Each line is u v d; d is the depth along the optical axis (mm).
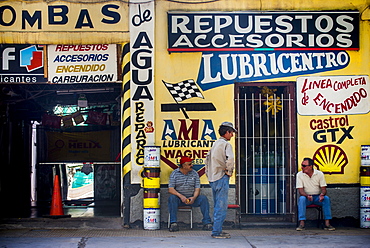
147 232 8328
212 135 8789
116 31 8836
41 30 8836
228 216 8711
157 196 8539
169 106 8805
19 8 8836
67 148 11953
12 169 11164
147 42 8836
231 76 8820
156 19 8867
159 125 8789
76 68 8875
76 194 11875
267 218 8992
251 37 8820
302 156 8844
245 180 9039
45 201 11844
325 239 7602
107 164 11883
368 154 8641
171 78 8836
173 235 8008
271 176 9055
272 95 9070
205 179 8734
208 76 8828
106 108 11539
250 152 9070
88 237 7852
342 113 8844
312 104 8844
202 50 8797
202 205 8438
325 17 8844
